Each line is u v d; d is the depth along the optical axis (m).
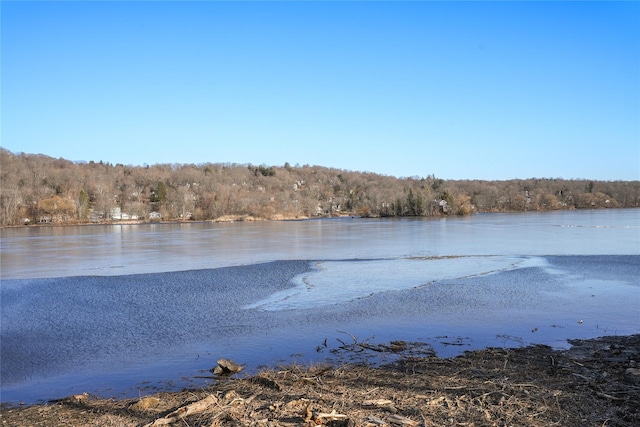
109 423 8.84
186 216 137.50
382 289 24.52
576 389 9.76
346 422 8.10
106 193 140.25
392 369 11.77
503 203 168.50
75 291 25.88
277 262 37.06
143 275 31.17
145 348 15.09
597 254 39.00
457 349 13.88
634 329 16.09
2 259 42.38
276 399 9.60
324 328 16.94
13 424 9.05
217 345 15.16
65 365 13.64
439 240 55.59
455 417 8.41
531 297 21.81
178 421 8.56
